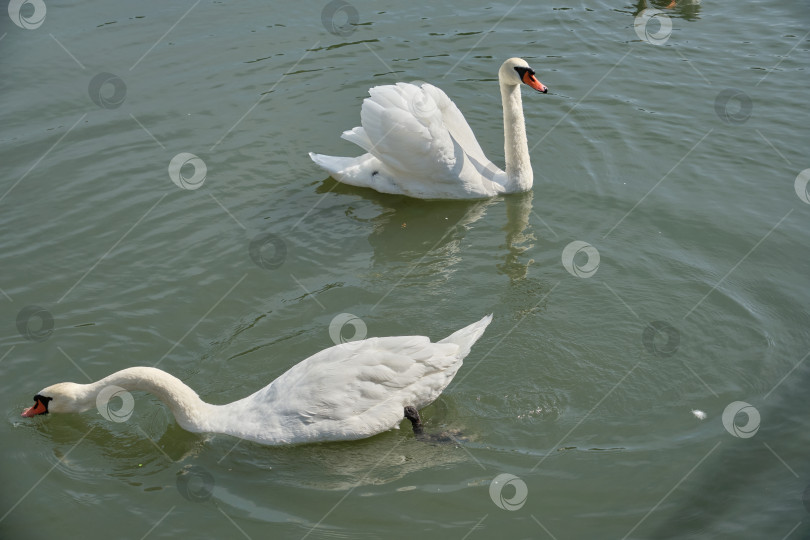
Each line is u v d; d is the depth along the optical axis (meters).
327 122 14.36
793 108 14.27
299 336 10.17
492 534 7.74
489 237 11.99
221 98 14.84
